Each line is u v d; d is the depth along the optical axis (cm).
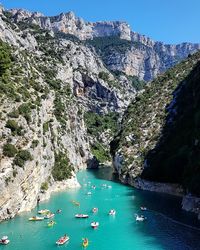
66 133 16238
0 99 10169
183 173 11819
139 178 13775
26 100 11138
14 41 17575
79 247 7419
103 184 14388
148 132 16225
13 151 9156
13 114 9838
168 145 14088
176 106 16412
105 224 8912
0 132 9231
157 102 18075
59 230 8381
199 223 9025
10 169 8906
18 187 9088
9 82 11650
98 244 7612
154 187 12962
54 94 16900
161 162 13288
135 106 19700
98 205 10762
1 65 11600
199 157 11025
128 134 16925
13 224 8600
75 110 19338
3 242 7475
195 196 10150
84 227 8662
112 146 18175
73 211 10006
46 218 9156
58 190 12600
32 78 14625
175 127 14800
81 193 12425
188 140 13075
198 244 7612
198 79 15712
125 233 8281
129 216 9631
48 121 13812
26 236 7925
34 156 9919
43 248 7312
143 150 15262
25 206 9606
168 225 8875
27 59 16462
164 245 7562
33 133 10325
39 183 10744
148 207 10562
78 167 18588
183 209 10300
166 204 10925
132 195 12256
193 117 13975
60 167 13288
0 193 8575
